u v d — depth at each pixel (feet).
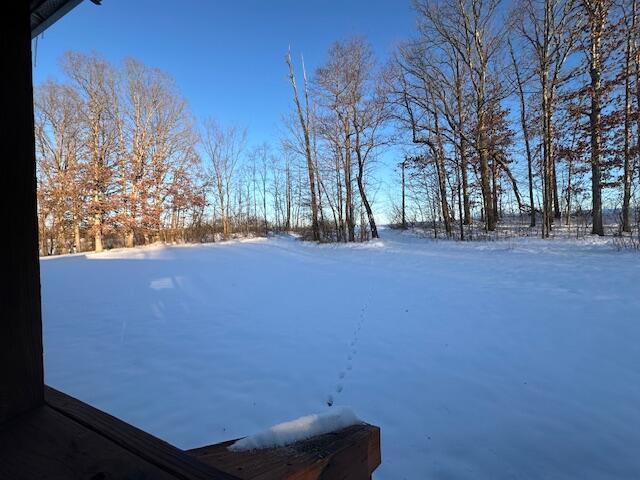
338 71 74.59
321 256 53.83
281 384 11.76
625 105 50.67
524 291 22.68
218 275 36.91
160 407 10.40
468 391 10.89
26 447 2.97
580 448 8.21
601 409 9.68
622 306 18.04
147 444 3.03
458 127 70.74
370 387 11.37
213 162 117.70
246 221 129.29
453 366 12.62
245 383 11.88
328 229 88.63
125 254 66.23
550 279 25.93
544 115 57.41
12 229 3.38
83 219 85.66
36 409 3.54
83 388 11.67
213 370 12.98
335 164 81.20
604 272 27.14
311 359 13.78
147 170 95.14
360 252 57.52
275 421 9.61
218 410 10.20
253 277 35.17
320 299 24.11
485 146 69.21
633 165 52.11
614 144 52.42
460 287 25.23
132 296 27.14
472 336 15.31
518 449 8.25
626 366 11.93
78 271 43.16
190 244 87.35
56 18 5.42
